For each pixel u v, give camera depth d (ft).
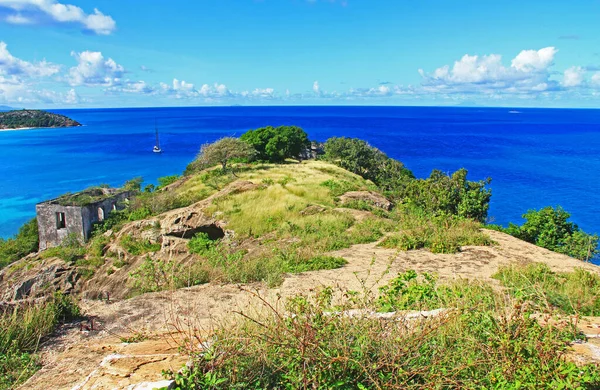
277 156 172.86
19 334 21.01
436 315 17.02
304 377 11.70
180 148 413.80
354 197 93.50
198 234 74.69
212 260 40.22
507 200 208.74
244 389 12.16
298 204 81.61
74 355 15.69
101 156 359.87
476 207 76.43
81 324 23.95
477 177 265.75
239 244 65.36
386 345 13.43
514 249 47.42
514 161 337.72
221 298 28.40
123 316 25.25
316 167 148.77
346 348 12.89
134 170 287.28
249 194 89.35
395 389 12.06
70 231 106.11
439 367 12.90
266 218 74.64
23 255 110.11
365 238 55.06
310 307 15.55
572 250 64.69
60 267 82.53
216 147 134.82
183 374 12.11
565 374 12.52
